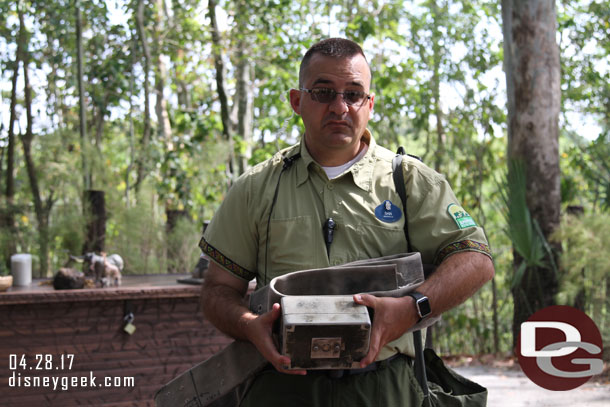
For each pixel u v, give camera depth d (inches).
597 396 200.2
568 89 365.7
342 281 69.4
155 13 407.8
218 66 391.5
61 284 168.6
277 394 72.3
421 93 358.6
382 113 358.6
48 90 354.9
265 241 77.8
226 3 396.5
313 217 75.5
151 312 171.6
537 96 275.4
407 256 71.2
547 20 276.1
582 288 264.8
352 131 74.3
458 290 69.1
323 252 74.3
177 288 170.9
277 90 389.1
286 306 63.6
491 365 259.6
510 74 281.7
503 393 208.4
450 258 71.8
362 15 385.1
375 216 74.7
